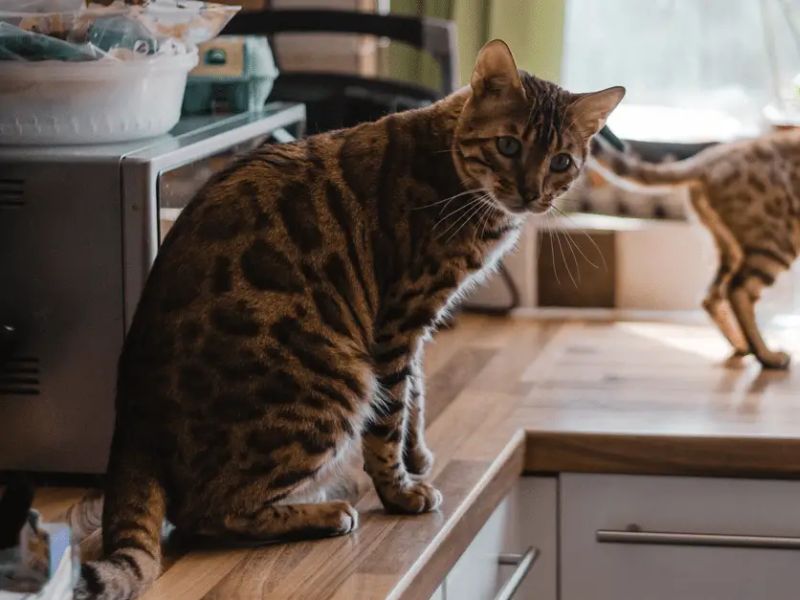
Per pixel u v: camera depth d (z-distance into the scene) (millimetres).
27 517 1292
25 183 1698
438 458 1914
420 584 1576
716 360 2467
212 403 1578
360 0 3105
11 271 1723
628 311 2818
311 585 1512
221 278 1614
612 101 1836
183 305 1604
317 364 1630
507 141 1742
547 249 2811
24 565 1268
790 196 2453
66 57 1726
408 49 2939
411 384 1805
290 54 3174
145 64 1770
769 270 2449
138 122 1808
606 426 2043
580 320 2775
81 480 1805
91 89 1738
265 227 1653
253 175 1692
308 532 1638
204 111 2143
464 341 2617
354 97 2754
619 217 2805
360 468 1947
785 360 2412
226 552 1614
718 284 2510
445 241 1717
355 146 1746
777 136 2518
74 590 1374
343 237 1691
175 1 1906
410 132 1755
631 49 2943
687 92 2939
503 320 2783
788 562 2000
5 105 1726
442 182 1724
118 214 1693
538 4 2775
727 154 2504
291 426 1604
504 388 2283
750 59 2906
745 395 2227
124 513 1559
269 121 2092
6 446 1772
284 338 1614
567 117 1798
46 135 1755
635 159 2553
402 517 1723
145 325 1617
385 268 1717
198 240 1637
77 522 1686
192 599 1477
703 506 2014
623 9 2928
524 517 2061
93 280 1715
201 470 1584
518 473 2002
